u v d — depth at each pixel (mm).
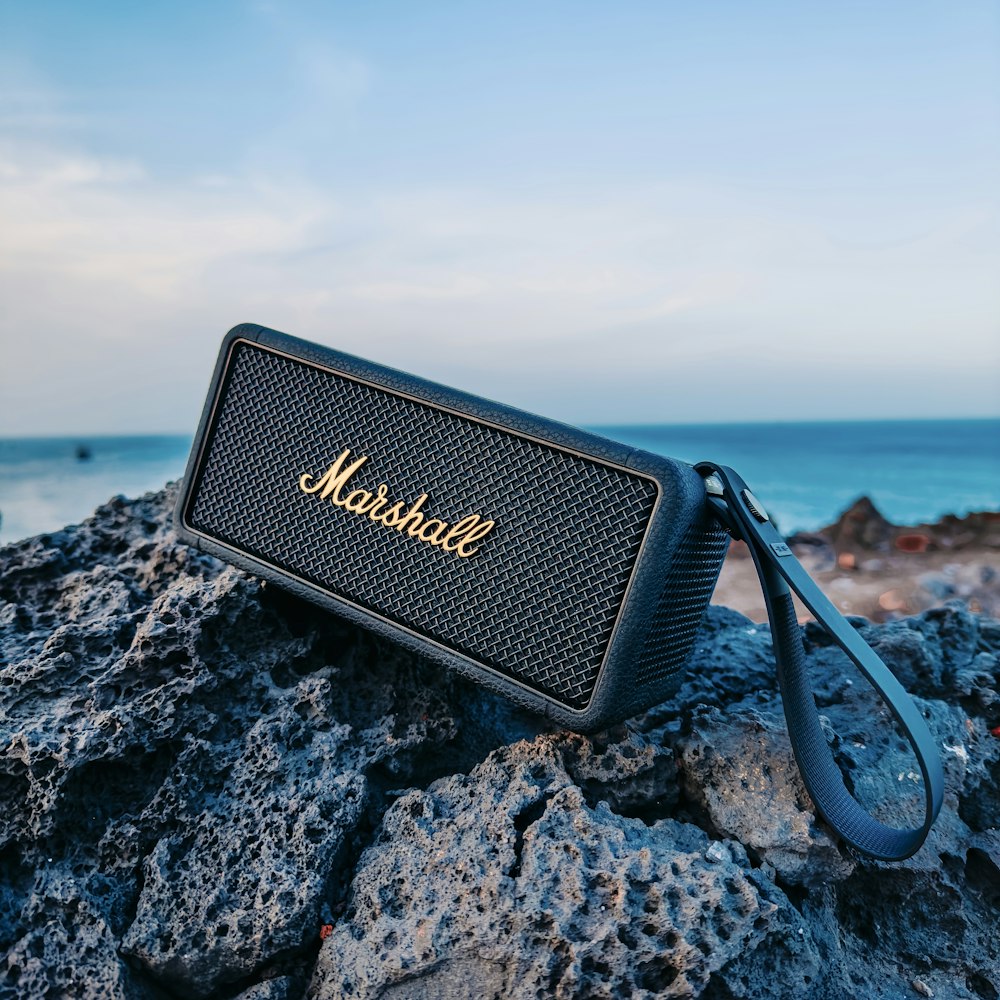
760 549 472
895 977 493
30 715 508
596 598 466
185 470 544
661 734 534
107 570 609
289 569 523
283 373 521
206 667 524
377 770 525
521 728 550
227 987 463
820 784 494
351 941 451
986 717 585
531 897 442
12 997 443
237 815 488
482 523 482
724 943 432
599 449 462
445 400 487
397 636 501
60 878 470
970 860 528
